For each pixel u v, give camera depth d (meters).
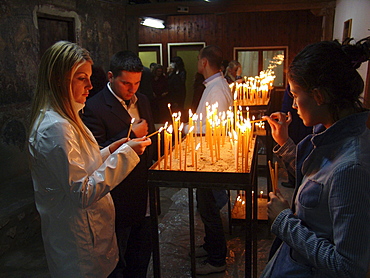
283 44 8.95
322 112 1.07
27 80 4.21
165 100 7.78
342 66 1.00
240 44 9.20
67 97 1.44
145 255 2.27
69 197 1.39
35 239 3.38
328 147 1.05
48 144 1.34
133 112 2.43
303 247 1.04
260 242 2.94
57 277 1.53
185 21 9.41
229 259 2.74
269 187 3.46
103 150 1.82
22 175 4.18
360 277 0.94
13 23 3.99
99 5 5.82
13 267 2.88
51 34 4.82
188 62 9.80
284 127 1.67
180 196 4.10
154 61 9.95
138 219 2.16
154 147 2.64
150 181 1.55
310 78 1.02
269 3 5.96
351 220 0.92
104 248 1.60
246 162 1.49
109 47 6.21
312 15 8.62
